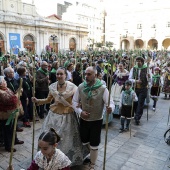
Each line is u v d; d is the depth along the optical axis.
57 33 30.08
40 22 27.17
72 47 33.12
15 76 4.62
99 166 2.92
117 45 43.25
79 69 5.25
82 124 2.72
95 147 2.67
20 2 25.89
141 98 4.54
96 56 11.45
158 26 38.59
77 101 2.71
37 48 27.44
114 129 4.33
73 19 47.00
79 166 2.87
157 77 5.65
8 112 3.12
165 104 6.37
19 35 25.12
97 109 2.60
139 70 4.51
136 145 3.60
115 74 5.29
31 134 3.98
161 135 4.03
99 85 2.59
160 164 3.01
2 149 3.40
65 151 2.60
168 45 39.53
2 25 23.36
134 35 41.03
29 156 3.19
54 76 5.33
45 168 1.74
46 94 4.89
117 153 3.31
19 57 9.92
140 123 4.68
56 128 2.65
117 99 5.06
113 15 43.03
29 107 4.70
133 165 2.97
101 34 48.06
